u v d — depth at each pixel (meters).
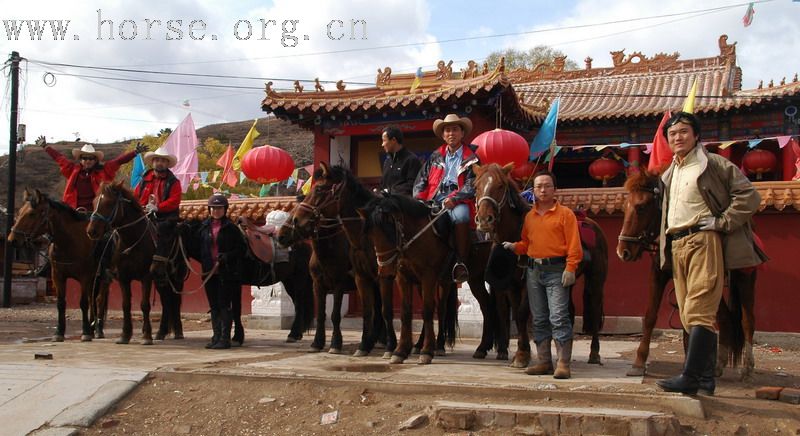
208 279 11.22
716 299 6.61
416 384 7.11
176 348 11.21
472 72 16.58
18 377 7.80
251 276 12.30
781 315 14.73
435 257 9.13
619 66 28.12
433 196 9.79
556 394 6.73
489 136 13.78
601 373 8.46
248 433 6.52
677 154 6.96
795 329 14.60
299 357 10.02
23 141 26.75
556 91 27.56
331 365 8.93
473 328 14.59
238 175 22.86
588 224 10.16
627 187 7.71
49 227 11.60
